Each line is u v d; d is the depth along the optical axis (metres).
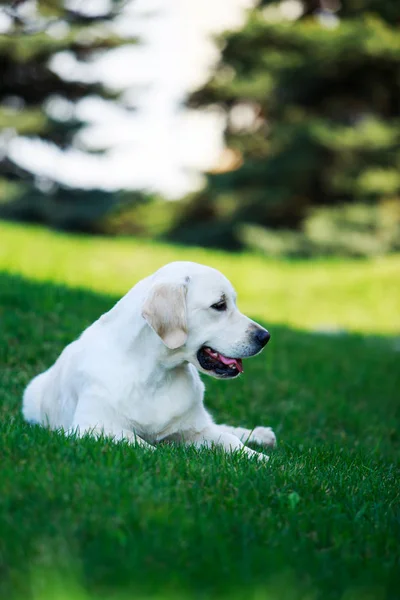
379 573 2.98
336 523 3.48
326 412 8.23
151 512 3.25
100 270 18.25
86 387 4.77
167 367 4.71
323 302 19.59
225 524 3.27
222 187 36.31
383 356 12.74
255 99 35.78
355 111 36.56
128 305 4.84
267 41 34.66
